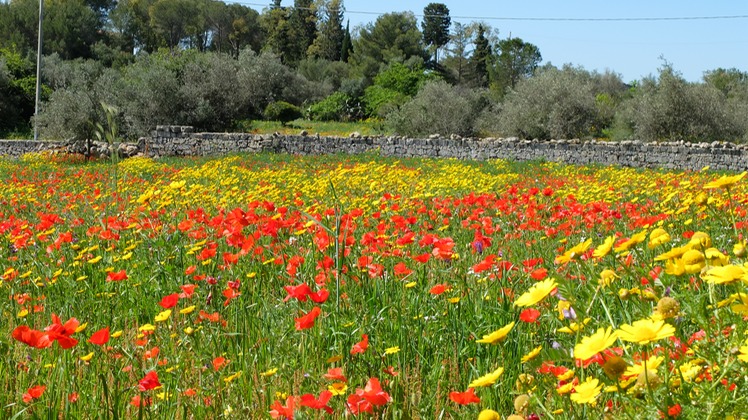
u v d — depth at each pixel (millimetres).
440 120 43406
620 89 86125
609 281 2326
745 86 59969
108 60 87438
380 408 2529
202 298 4543
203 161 26516
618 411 2018
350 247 4953
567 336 2891
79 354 3580
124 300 4789
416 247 5746
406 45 99500
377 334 3654
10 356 3498
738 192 8383
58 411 2838
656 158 31938
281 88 64812
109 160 29516
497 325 3543
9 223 6969
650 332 1570
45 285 5070
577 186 13734
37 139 36219
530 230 6328
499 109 45625
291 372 3242
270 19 106688
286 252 5211
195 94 41812
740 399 1714
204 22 107250
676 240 4863
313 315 2898
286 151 32062
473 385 1911
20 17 85812
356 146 32188
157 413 2988
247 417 2867
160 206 7422
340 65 90750
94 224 8336
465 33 103188
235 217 4738
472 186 13172
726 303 2053
